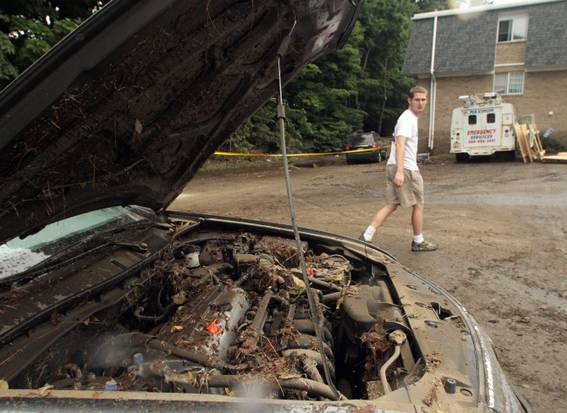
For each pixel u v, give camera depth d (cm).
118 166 216
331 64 2381
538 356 342
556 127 2205
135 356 187
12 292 197
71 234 258
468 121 1709
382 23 3014
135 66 161
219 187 1319
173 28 155
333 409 135
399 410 136
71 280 214
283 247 316
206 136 254
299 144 2177
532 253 592
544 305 432
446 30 2381
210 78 203
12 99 138
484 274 517
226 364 190
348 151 1984
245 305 241
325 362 175
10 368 162
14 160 159
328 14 208
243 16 172
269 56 216
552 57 2130
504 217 802
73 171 191
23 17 898
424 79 2412
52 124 155
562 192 1023
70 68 141
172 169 263
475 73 2295
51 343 178
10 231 183
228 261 316
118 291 229
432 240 661
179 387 170
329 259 306
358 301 238
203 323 213
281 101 195
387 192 574
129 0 137
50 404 136
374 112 3328
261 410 134
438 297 238
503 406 157
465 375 164
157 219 336
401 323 202
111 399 137
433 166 1734
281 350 206
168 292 265
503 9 2267
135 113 189
